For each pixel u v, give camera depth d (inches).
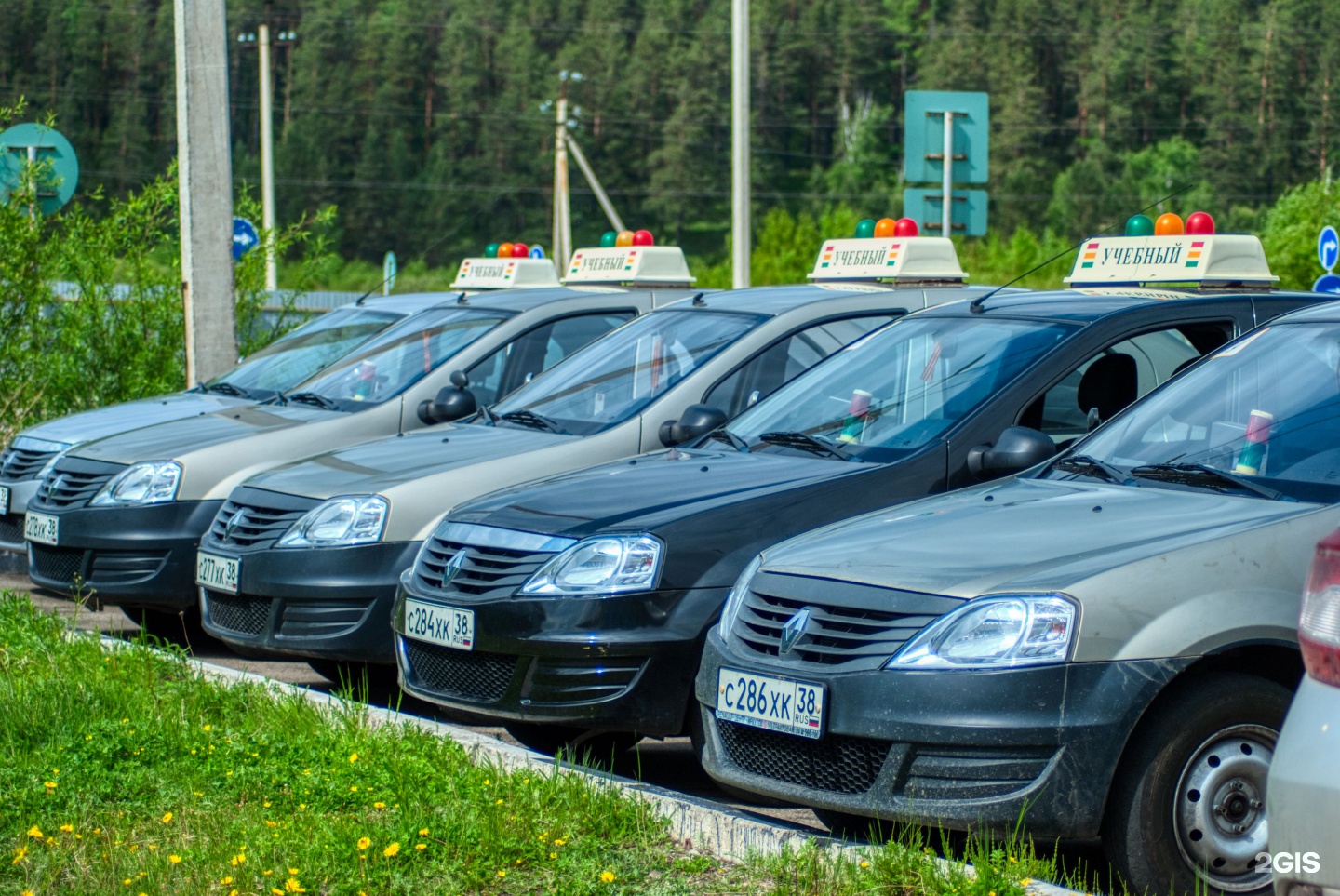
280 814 474.3
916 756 384.8
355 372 858.8
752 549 503.8
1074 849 435.8
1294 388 449.7
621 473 568.7
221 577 671.8
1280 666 392.5
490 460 651.5
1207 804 378.0
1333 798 276.2
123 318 1227.9
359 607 628.4
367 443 729.0
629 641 491.2
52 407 1208.8
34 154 1216.2
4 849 450.0
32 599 911.0
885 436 551.5
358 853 425.7
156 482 775.1
